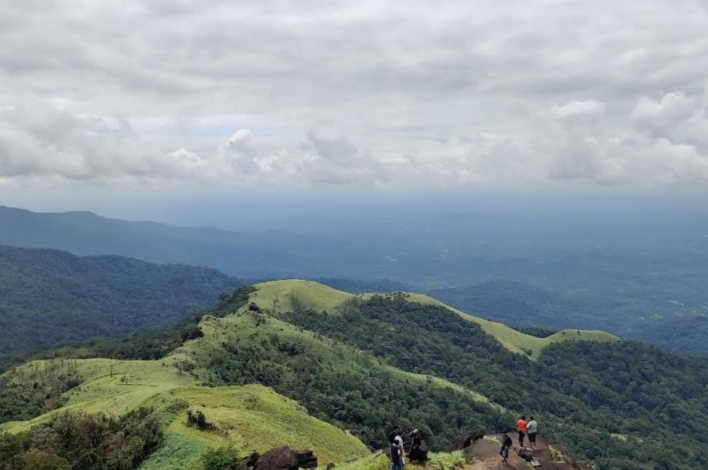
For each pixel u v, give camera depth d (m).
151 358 147.12
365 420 124.94
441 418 150.25
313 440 73.56
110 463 55.22
